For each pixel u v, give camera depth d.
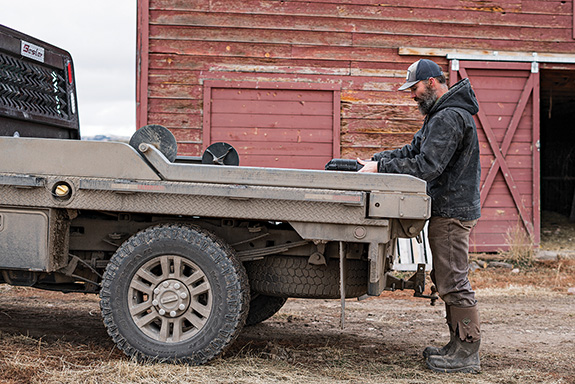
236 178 3.28
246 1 8.58
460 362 3.54
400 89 3.73
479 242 9.05
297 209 3.26
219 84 8.52
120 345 3.34
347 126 8.75
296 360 3.66
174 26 8.49
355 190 3.23
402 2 8.84
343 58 8.73
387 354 3.93
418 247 7.82
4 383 2.94
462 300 3.52
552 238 11.30
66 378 3.03
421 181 3.19
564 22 9.15
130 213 3.62
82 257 3.71
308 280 3.63
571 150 14.66
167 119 8.49
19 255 3.34
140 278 3.39
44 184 3.31
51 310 5.06
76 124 4.95
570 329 4.94
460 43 8.97
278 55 8.64
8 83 3.99
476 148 3.55
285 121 8.66
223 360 3.44
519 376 3.48
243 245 3.59
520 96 9.11
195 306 3.31
